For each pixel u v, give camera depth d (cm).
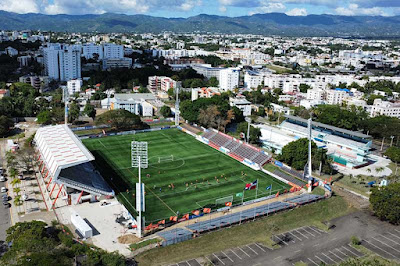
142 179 16275
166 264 10288
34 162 17588
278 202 14188
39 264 8425
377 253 11225
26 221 12062
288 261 10612
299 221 13075
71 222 12350
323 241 11825
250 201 14275
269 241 11662
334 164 19875
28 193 14475
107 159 18662
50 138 16975
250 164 18425
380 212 13212
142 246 10881
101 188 14525
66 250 9919
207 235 11675
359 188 16575
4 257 9175
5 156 18500
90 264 9394
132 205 13838
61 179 13488
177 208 13688
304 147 17950
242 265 10338
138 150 11419
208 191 15300
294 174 17125
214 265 10281
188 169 17675
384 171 19050
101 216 12888
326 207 14100
